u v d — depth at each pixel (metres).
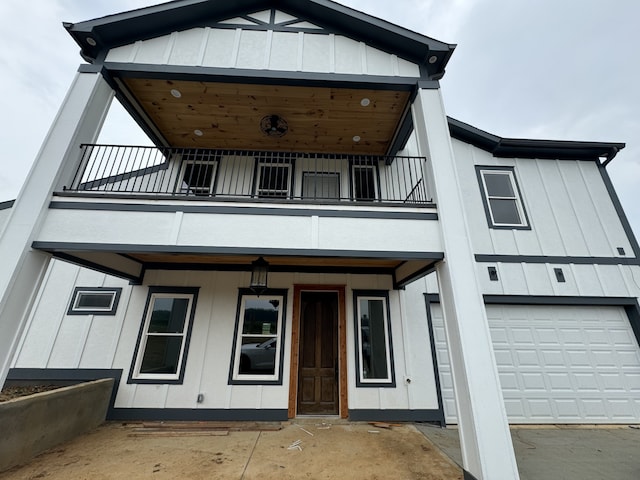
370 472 2.95
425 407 4.80
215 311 5.16
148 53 4.23
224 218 3.47
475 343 2.97
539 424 4.86
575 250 5.69
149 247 3.30
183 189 5.88
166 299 5.25
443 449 3.59
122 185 5.90
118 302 5.14
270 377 4.89
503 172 6.25
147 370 4.86
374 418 4.71
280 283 5.37
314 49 4.46
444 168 3.74
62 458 3.16
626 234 5.82
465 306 3.12
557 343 5.29
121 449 3.45
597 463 3.33
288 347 5.04
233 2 4.52
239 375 4.86
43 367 4.73
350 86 4.36
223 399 4.68
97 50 4.17
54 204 3.32
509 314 5.44
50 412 3.42
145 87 4.59
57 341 4.88
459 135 6.38
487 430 2.65
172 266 5.36
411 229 3.54
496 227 5.79
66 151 3.50
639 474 3.04
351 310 5.28
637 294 5.46
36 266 3.17
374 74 4.36
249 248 3.38
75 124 3.64
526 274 5.52
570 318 5.45
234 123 5.50
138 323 5.04
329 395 5.04
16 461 2.96
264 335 5.12
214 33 4.46
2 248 3.01
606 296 5.43
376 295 5.39
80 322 5.01
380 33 4.46
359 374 4.95
